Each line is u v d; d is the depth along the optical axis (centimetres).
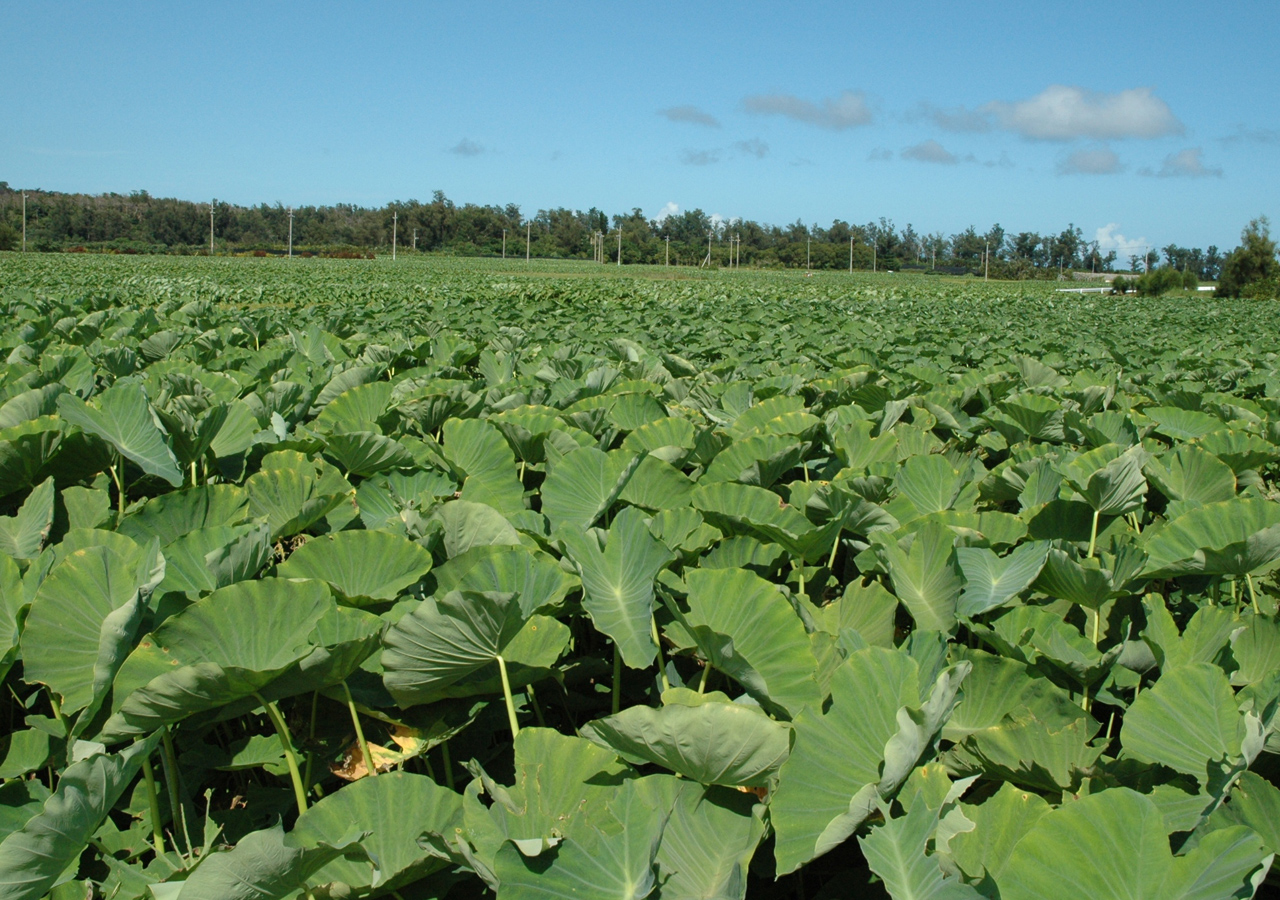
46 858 178
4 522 305
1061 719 211
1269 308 3469
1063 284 8612
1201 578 309
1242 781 170
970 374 686
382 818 189
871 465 372
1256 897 193
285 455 358
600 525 354
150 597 225
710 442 401
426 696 218
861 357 838
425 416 481
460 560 252
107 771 189
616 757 197
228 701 196
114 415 367
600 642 296
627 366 755
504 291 2820
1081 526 325
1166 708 192
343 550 255
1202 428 494
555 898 156
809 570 300
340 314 1358
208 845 197
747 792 200
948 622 254
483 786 199
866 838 162
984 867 162
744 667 190
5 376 548
